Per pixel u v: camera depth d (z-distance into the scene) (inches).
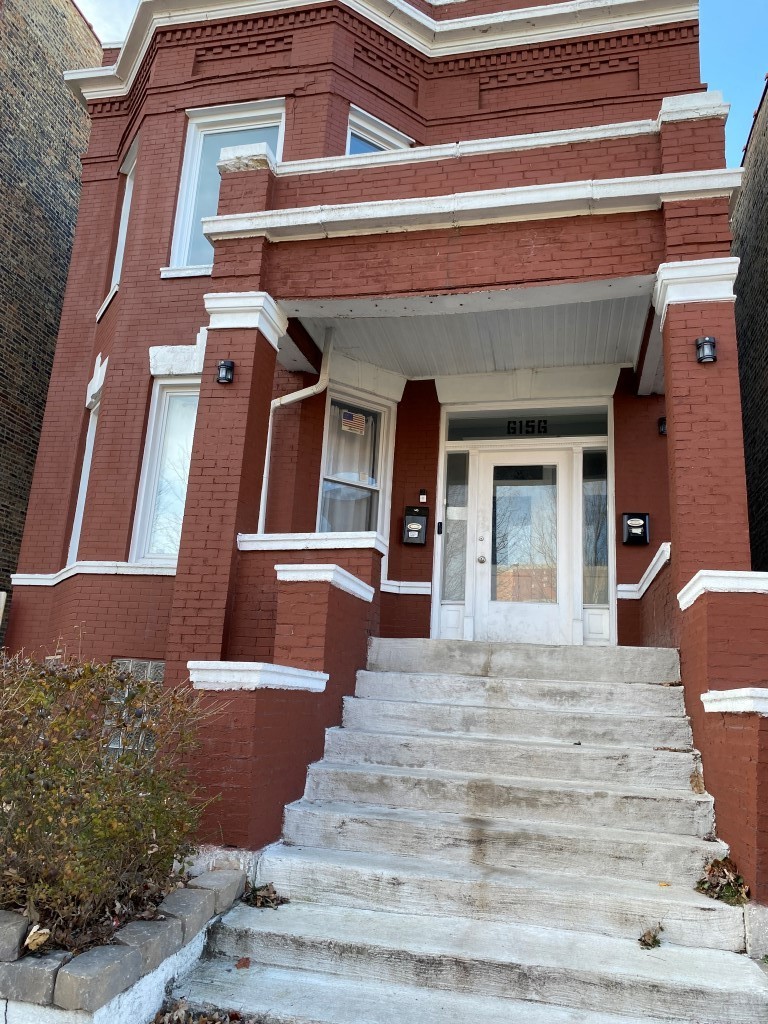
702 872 152.7
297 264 247.9
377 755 194.4
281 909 148.6
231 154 252.7
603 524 325.7
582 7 337.1
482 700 213.3
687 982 123.1
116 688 141.8
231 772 157.4
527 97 344.5
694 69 328.8
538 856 159.5
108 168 386.6
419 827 165.0
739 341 440.1
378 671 230.2
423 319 285.7
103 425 319.9
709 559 195.3
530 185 231.0
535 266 228.8
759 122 394.6
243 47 345.7
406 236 241.0
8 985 109.4
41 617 335.0
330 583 197.5
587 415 335.3
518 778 183.8
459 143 239.9
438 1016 121.0
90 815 119.3
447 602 331.6
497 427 342.0
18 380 460.8
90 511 312.2
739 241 443.2
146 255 334.6
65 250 514.6
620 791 171.8
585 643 314.8
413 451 338.6
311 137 324.2
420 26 350.3
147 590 294.7
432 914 148.4
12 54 457.4
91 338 366.6
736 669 171.5
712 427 201.5
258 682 158.2
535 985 126.9
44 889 118.0
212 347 242.2
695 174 214.4
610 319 278.5
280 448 311.4
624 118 331.0
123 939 120.1
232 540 227.5
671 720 191.9
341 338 305.4
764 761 140.3
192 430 320.2
